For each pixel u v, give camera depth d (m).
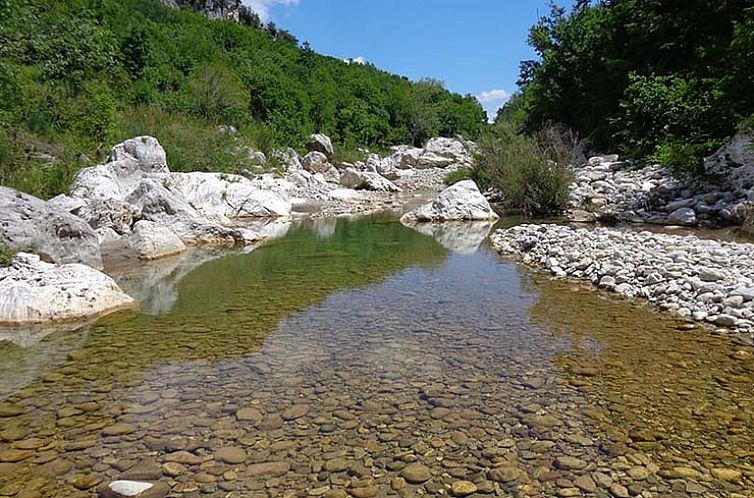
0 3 16.38
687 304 6.62
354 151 48.47
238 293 7.95
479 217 16.61
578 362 5.03
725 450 3.48
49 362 5.20
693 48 20.42
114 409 4.17
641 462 3.34
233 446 3.58
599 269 8.37
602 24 26.89
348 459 3.41
